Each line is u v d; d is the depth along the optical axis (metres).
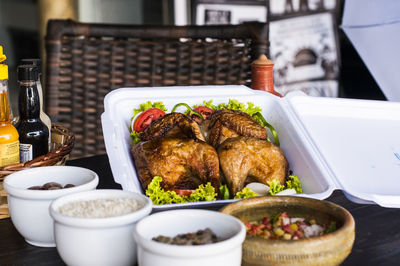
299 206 0.86
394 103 1.14
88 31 1.54
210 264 0.74
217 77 1.57
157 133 1.04
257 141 1.04
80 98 1.55
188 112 1.11
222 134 1.06
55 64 1.53
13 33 2.25
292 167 1.06
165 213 0.81
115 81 1.56
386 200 0.95
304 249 0.78
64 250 0.81
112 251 0.81
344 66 2.19
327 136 1.08
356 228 0.95
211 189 0.97
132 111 1.11
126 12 2.15
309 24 2.13
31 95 1.04
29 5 2.22
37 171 0.93
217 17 2.07
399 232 0.94
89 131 1.56
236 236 0.75
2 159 0.99
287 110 1.11
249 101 1.14
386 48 1.79
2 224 0.96
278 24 2.10
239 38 1.56
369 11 1.82
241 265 0.80
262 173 1.03
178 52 1.57
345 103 1.13
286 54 2.14
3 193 0.96
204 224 0.81
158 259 0.74
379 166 1.03
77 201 0.85
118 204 0.83
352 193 0.96
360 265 0.85
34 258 0.87
